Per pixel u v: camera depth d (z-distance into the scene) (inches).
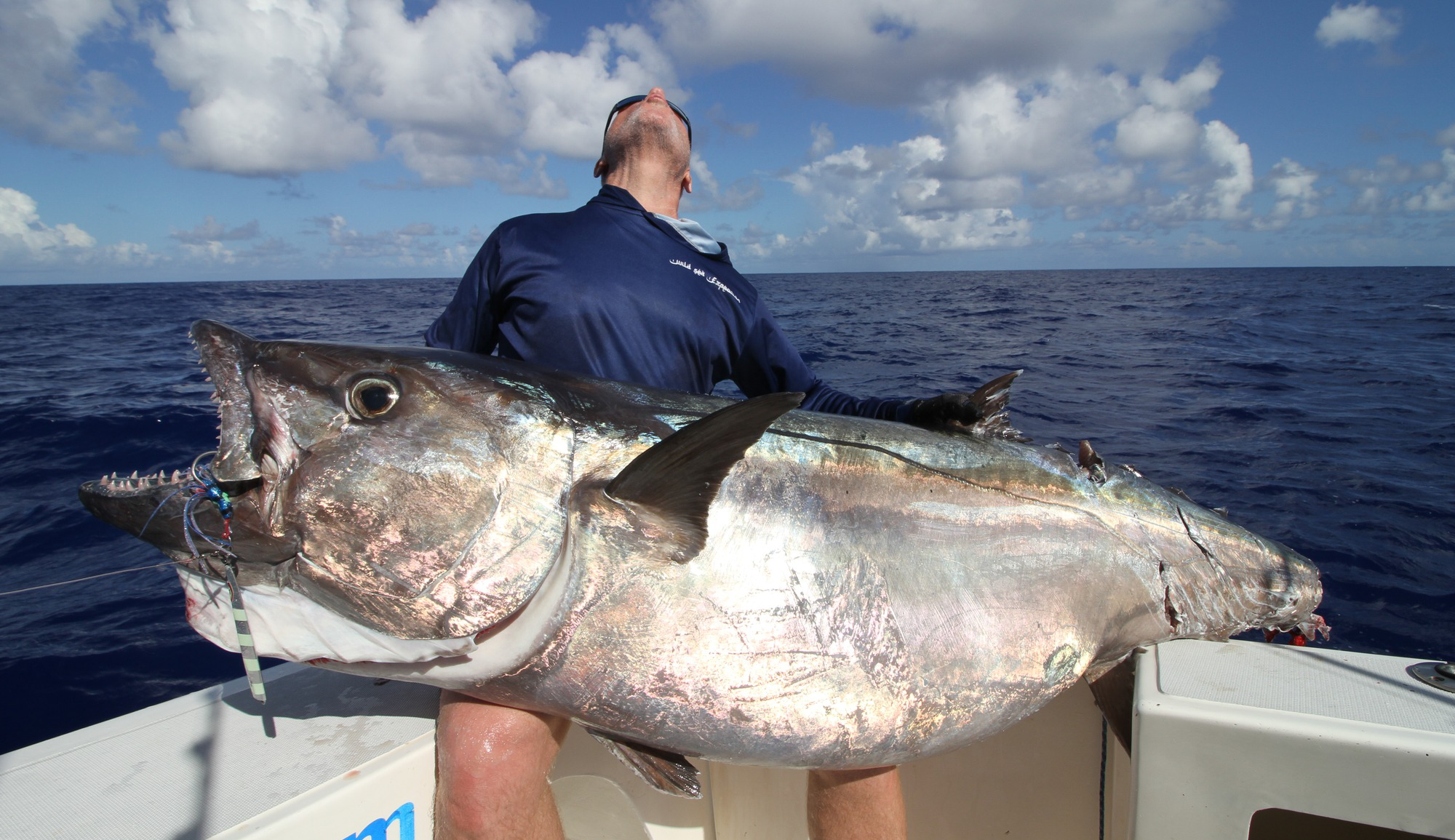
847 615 59.0
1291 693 56.2
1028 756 75.4
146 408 362.3
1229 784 53.1
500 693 56.0
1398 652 148.9
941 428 72.6
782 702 56.6
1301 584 79.7
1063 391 442.3
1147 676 59.6
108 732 58.2
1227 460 281.9
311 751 56.0
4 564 192.7
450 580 53.3
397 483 53.1
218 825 47.8
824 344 733.3
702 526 54.5
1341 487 248.5
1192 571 75.5
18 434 315.9
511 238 77.9
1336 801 50.8
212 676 146.3
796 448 62.3
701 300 80.4
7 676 143.9
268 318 997.2
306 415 53.5
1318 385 469.7
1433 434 326.6
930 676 61.1
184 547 53.2
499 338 79.7
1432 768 48.4
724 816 79.8
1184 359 608.4
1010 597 65.8
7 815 48.1
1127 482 76.4
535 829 55.2
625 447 58.1
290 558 53.4
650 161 86.6
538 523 54.4
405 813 55.7
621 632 54.4
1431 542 201.8
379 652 54.3
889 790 64.9
